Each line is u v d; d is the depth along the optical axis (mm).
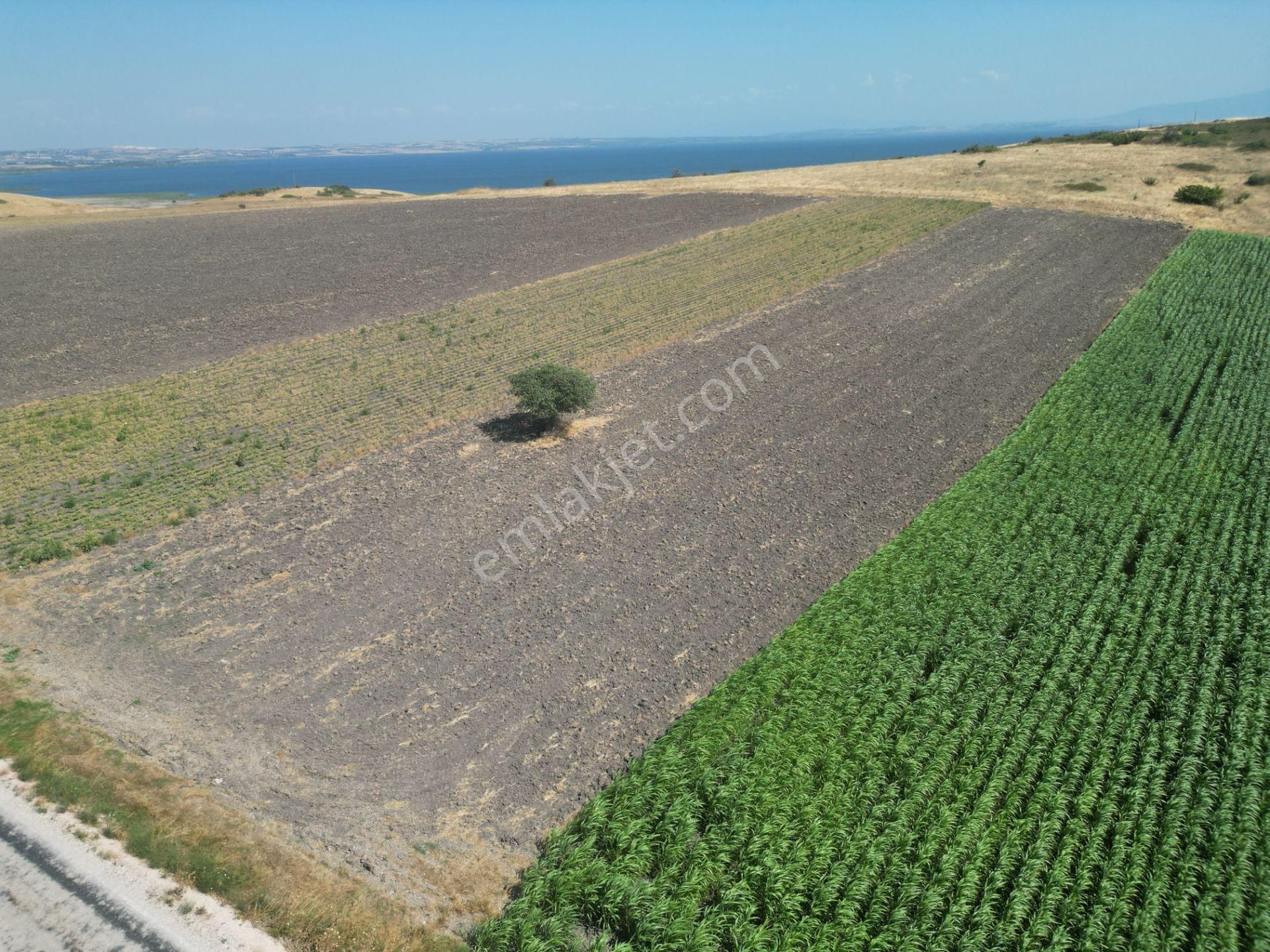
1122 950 11500
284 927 12164
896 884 12539
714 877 12750
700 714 15953
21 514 24438
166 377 35438
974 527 22500
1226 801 13445
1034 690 16391
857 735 15305
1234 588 19281
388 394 33562
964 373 34344
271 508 24844
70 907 12344
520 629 19250
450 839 13898
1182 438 27109
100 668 18031
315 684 17578
